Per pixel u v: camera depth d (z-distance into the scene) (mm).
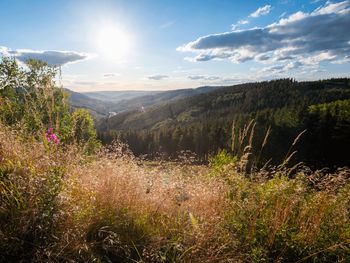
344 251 3094
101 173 3586
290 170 4461
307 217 3705
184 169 4594
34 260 2170
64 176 2928
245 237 3197
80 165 3678
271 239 3170
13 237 2223
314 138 52562
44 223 2371
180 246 2723
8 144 3287
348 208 4047
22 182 2645
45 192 2527
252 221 3328
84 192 2979
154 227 3111
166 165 4523
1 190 2629
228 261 2734
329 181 4129
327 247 3176
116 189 3357
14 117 4180
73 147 3814
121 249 2684
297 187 3973
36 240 2318
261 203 3572
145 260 2645
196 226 2904
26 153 3205
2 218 2461
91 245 2514
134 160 4395
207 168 4902
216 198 3742
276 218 3383
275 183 4191
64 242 2365
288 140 53812
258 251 2895
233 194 4074
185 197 3541
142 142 78438
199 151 67875
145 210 3295
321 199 3877
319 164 48094
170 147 75625
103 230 2607
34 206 2490
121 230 2875
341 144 48344
